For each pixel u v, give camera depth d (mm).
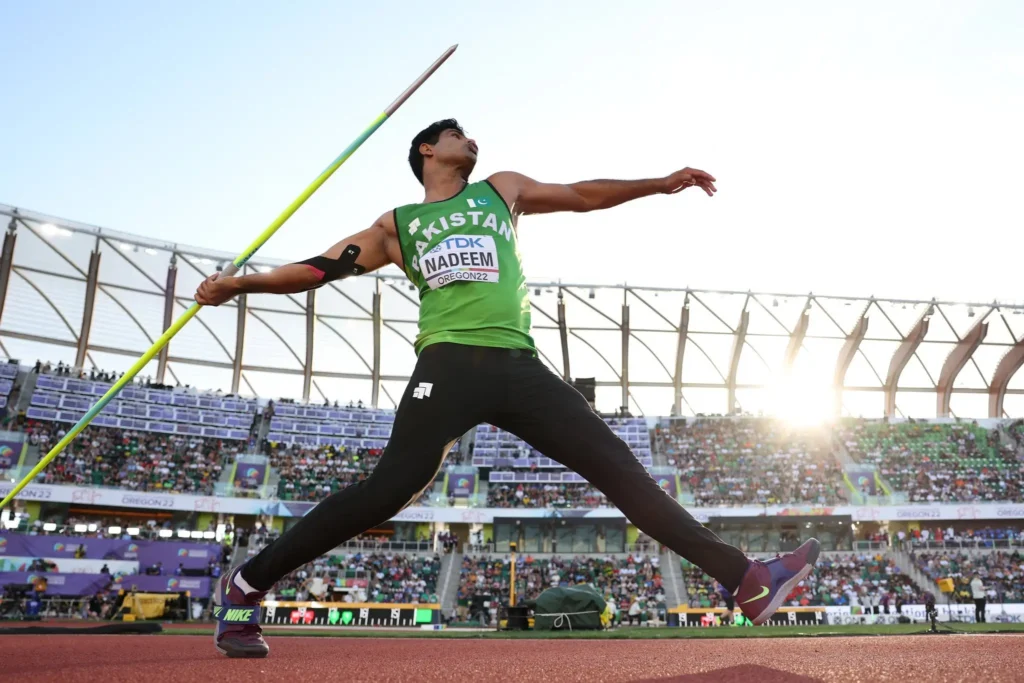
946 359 51781
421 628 31938
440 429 3232
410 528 43875
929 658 3307
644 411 53188
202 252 46625
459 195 3596
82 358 46281
